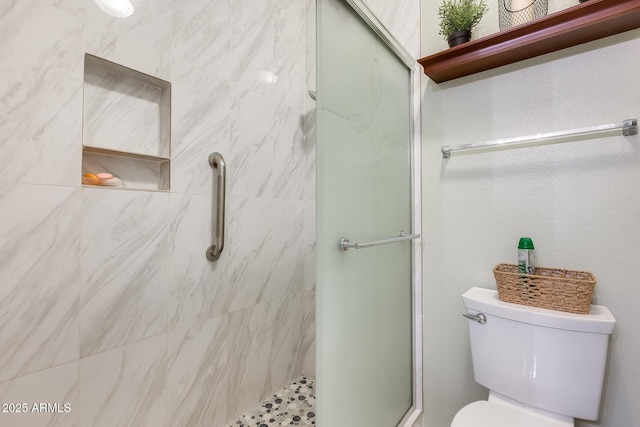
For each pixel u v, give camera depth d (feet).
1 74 3.01
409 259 4.76
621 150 3.51
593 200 3.64
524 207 4.02
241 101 5.29
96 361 3.63
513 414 3.33
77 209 3.49
